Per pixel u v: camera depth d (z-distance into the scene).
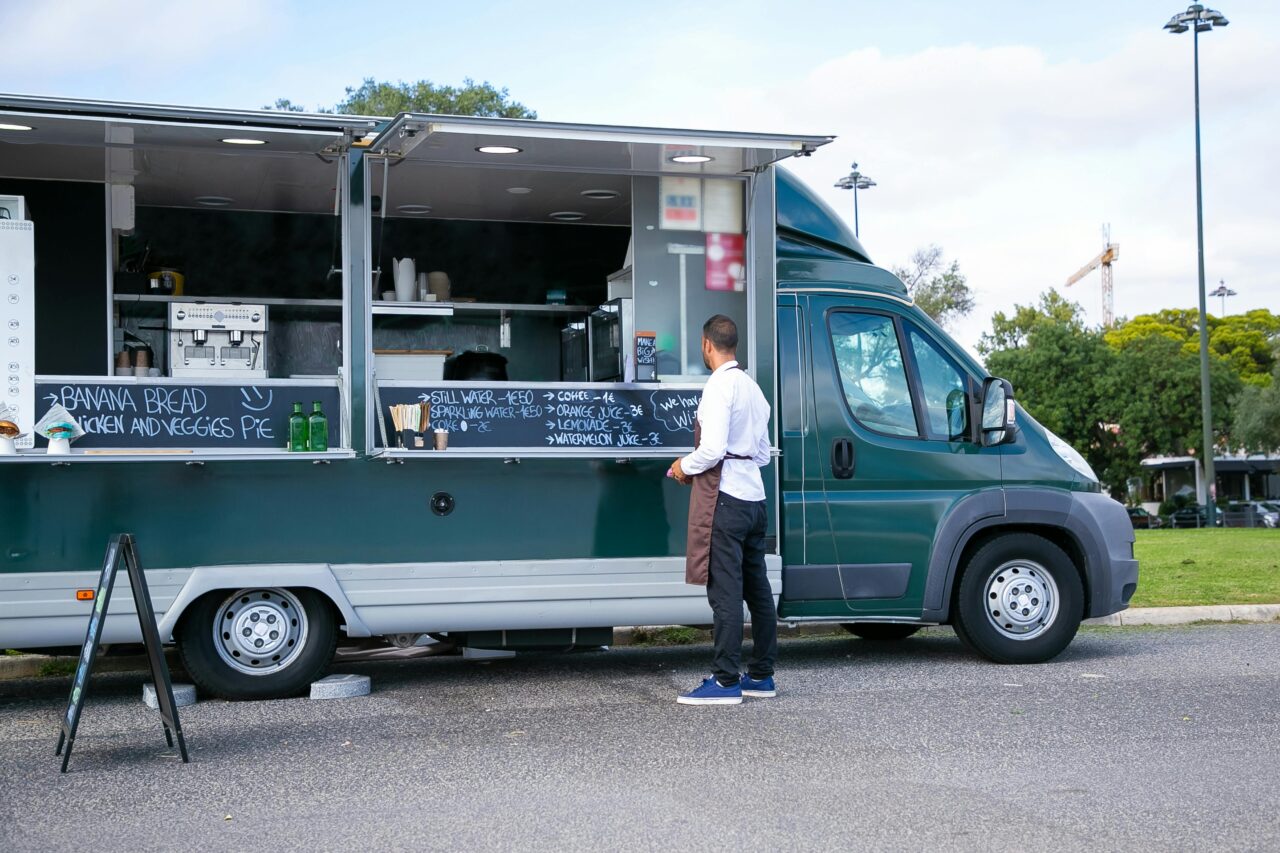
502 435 7.40
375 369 7.58
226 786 5.11
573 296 10.41
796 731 6.00
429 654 7.99
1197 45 36.47
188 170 8.33
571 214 9.97
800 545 7.70
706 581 6.73
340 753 5.66
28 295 6.72
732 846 4.23
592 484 7.46
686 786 5.01
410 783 5.12
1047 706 6.53
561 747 5.72
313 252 9.89
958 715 6.34
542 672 7.96
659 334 7.77
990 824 4.46
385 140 6.91
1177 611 9.92
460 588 7.20
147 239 9.57
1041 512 7.98
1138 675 7.45
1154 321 70.62
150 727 6.29
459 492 7.25
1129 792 4.87
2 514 6.63
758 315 7.75
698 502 6.70
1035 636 7.95
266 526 6.95
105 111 6.40
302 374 9.91
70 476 6.72
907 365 8.00
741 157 7.39
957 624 8.00
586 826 4.48
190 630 6.89
